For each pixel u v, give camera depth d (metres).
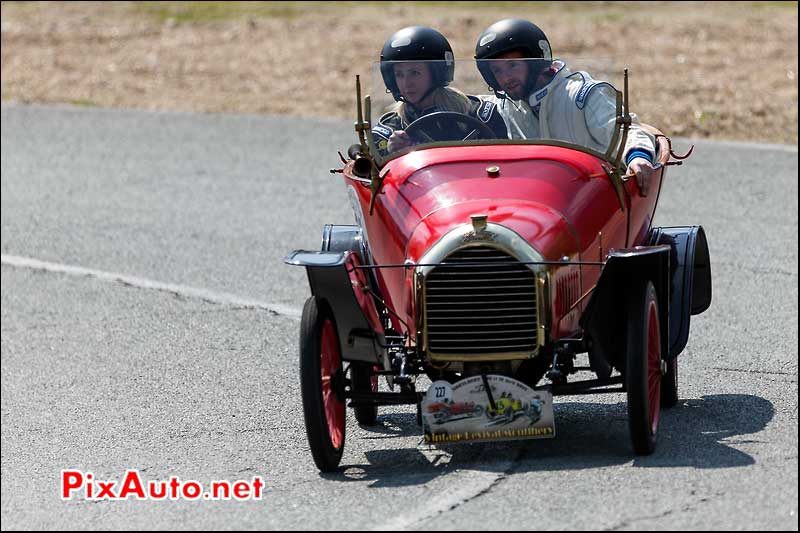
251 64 77.75
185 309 39.03
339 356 23.83
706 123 60.50
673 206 47.47
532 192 23.52
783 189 49.22
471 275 22.08
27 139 65.38
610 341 23.08
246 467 24.50
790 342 31.77
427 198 23.73
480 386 22.11
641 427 22.09
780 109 61.94
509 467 22.59
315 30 83.75
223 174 56.72
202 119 67.44
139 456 26.09
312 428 22.45
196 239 47.34
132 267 44.44
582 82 25.81
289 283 41.19
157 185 55.75
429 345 22.28
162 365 33.69
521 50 25.86
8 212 53.03
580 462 22.58
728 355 30.92
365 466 23.86
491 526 19.48
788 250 41.38
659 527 18.92
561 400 28.03
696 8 82.75
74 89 75.50
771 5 82.81
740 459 22.03
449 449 24.52
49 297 41.62
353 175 25.47
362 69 74.69
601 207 24.03
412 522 19.98
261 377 31.72
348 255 23.52
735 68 69.12
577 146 24.81
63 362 34.84
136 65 79.62
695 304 27.19
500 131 25.92
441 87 25.95
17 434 28.81
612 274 22.38
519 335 22.11
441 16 83.75
